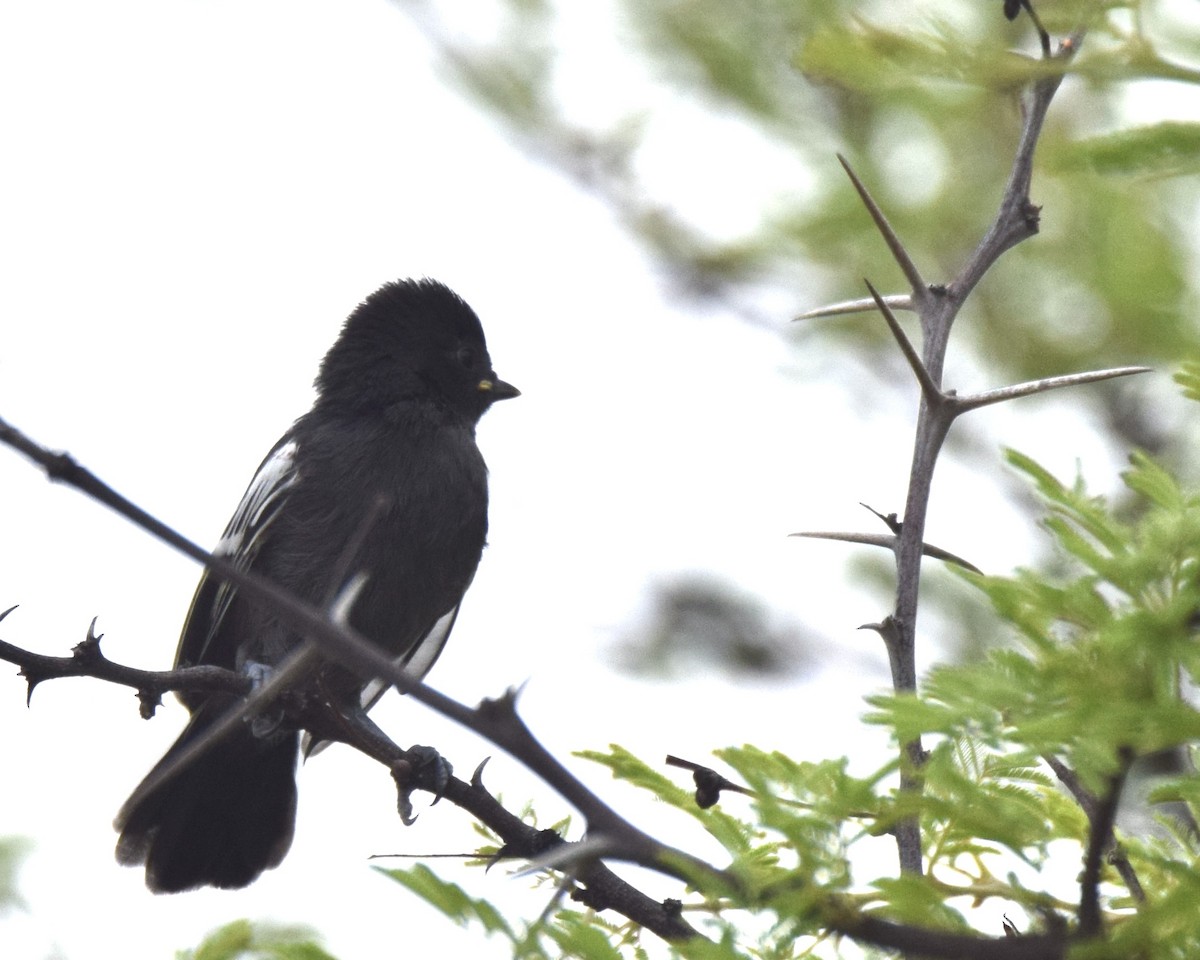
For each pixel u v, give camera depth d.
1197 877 4.61
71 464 3.93
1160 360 9.83
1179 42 5.19
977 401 6.20
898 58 5.54
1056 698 4.41
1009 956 4.58
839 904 4.83
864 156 12.16
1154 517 4.37
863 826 5.13
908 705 4.53
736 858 4.92
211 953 5.59
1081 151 5.18
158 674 7.43
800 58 5.69
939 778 4.94
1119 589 4.34
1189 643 4.17
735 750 5.23
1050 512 4.48
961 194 12.20
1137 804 5.73
